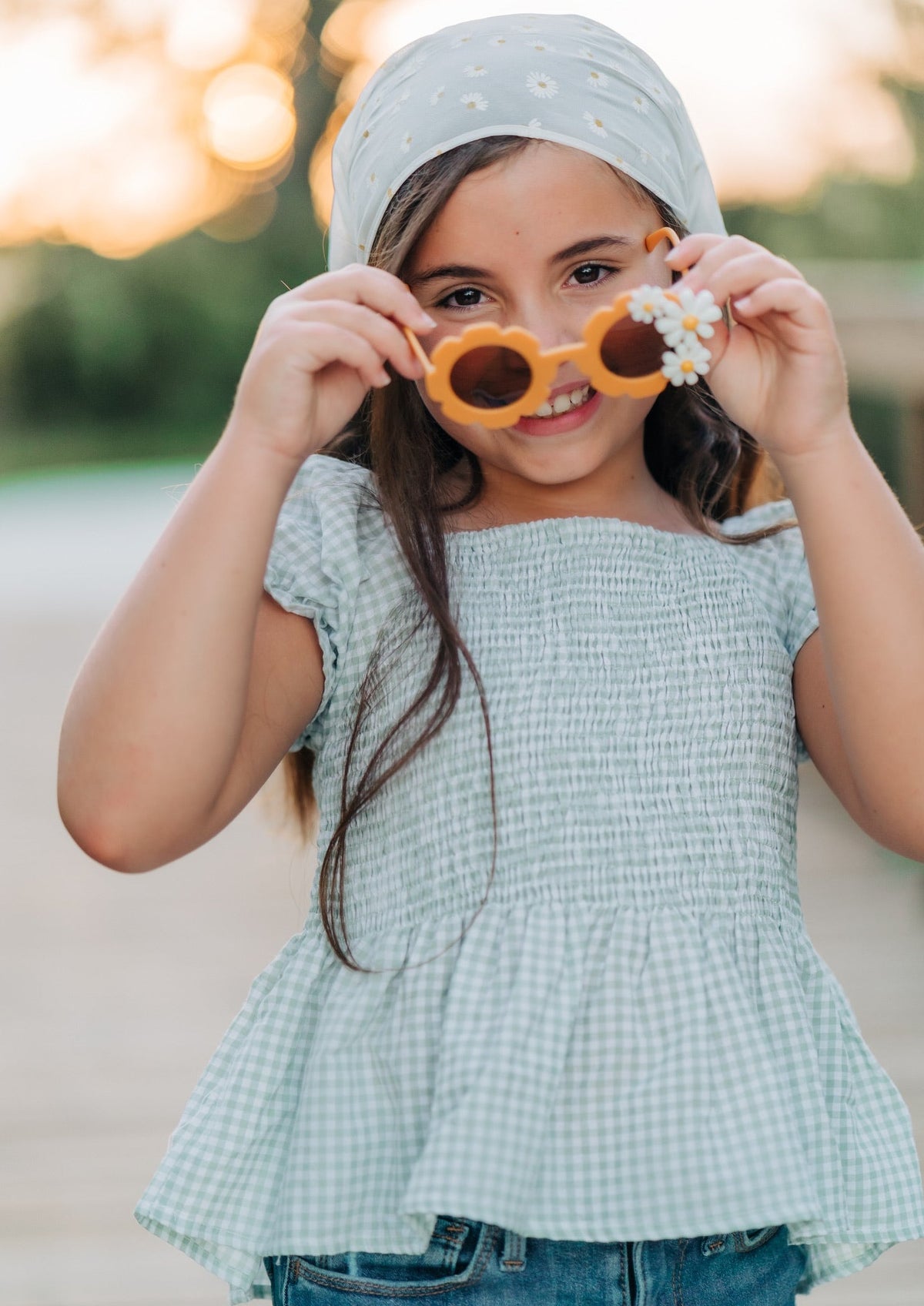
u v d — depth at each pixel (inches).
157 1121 108.7
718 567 56.3
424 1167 45.7
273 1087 50.6
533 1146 46.3
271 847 187.9
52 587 399.9
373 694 53.0
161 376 975.6
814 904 154.3
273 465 49.1
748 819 52.4
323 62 899.4
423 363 48.6
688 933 49.6
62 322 951.6
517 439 53.6
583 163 53.2
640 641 53.6
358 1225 47.6
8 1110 110.9
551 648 53.0
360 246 58.8
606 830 50.5
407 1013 48.9
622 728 52.0
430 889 50.8
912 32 834.2
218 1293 87.3
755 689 54.1
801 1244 51.6
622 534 55.5
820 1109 48.6
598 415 53.8
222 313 962.1
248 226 964.6
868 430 335.6
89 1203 97.2
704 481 63.4
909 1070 111.3
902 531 50.8
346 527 55.1
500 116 52.9
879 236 836.6
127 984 137.7
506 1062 46.8
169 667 48.2
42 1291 87.1
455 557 55.7
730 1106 47.3
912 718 49.9
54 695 270.4
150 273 952.9
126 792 48.6
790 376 50.2
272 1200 49.6
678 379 48.6
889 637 49.9
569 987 48.2
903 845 52.4
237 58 908.6
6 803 205.9
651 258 55.0
